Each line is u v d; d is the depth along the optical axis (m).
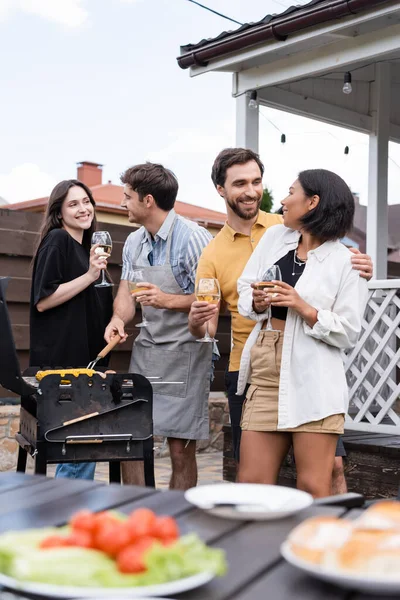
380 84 7.45
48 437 3.12
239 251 3.65
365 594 1.17
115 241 6.96
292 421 2.98
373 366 5.29
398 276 9.16
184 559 1.17
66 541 1.20
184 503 1.72
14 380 3.20
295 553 1.25
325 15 5.27
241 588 1.20
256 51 5.88
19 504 1.74
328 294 3.01
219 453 7.41
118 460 3.21
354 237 12.58
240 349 3.66
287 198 3.10
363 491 4.62
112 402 3.20
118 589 1.09
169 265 3.87
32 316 3.81
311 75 6.07
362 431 5.28
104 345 3.96
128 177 3.87
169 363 3.88
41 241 3.89
